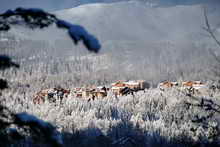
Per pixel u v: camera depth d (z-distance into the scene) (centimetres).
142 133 7256
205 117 761
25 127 671
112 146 6306
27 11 599
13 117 667
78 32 529
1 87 752
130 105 11438
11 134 689
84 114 9350
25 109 8162
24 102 9712
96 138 6462
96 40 523
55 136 643
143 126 7769
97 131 6800
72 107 10250
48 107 8731
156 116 9694
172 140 6012
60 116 7756
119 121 8081
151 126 7819
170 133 6544
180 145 5275
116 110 10781
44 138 637
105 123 7650
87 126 7188
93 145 6066
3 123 653
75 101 10875
